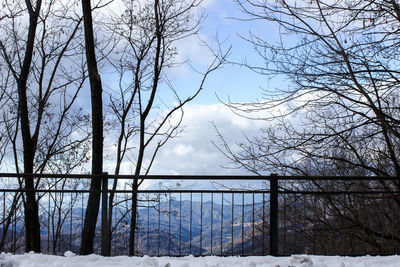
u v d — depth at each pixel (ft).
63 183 47.55
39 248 35.63
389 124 32.04
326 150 35.88
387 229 36.37
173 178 22.61
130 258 21.08
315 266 19.84
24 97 39.47
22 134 38.63
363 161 39.70
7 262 18.56
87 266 19.57
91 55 33.17
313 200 37.58
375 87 30.40
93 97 32.65
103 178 22.57
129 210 31.86
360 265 19.90
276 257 21.49
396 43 28.14
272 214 22.71
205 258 21.30
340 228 36.58
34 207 36.11
